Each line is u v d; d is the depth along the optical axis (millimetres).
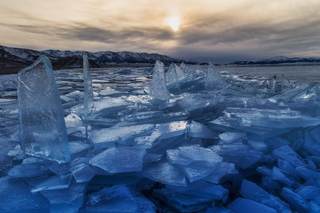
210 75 8555
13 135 3766
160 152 3146
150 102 5688
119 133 3406
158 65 6133
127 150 2754
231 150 3162
